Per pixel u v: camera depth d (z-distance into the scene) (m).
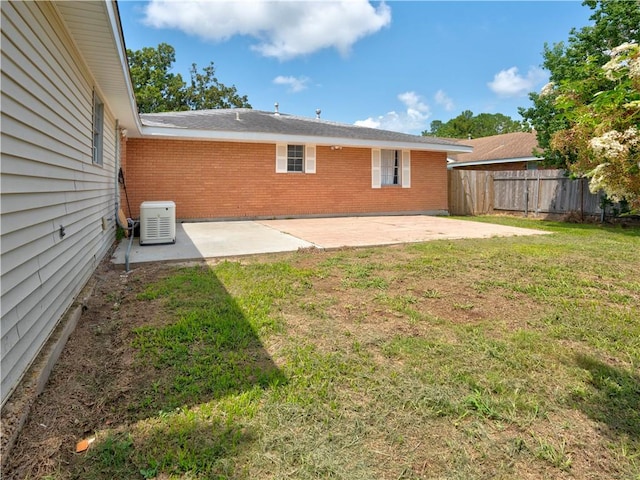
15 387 1.89
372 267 4.93
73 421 1.79
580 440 1.71
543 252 5.95
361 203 12.42
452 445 1.67
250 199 10.88
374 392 2.06
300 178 11.49
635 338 2.80
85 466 1.51
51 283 2.63
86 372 2.25
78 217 3.67
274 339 2.72
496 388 2.12
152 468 1.50
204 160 10.29
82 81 4.01
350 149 12.14
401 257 5.61
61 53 3.12
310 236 7.60
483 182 13.98
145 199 9.77
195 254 5.65
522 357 2.49
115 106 6.39
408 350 2.57
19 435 1.65
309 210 11.68
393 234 7.97
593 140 2.08
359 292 3.89
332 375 2.23
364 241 6.96
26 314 2.11
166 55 28.75
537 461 1.58
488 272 4.73
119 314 3.21
